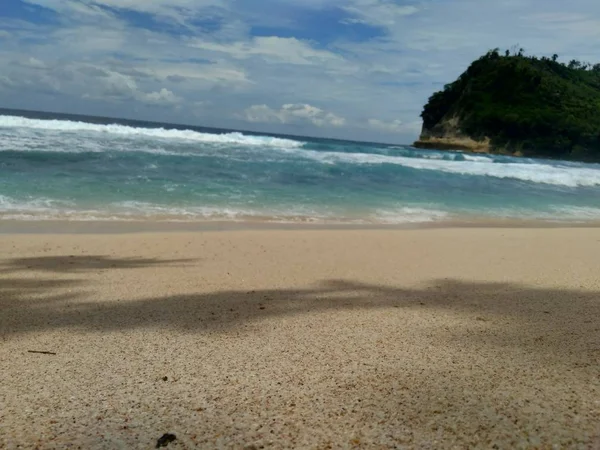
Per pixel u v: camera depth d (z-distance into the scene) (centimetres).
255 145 2355
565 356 246
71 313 327
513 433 166
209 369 226
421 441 160
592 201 1505
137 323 304
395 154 2881
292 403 188
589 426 171
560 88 8931
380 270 518
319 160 1920
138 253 579
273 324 305
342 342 268
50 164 1260
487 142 8275
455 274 504
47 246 595
